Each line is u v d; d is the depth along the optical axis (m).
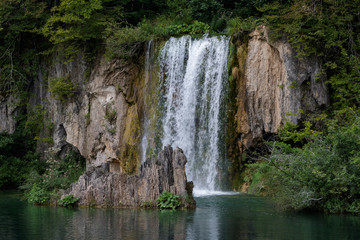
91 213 15.45
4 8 29.45
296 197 15.40
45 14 30.06
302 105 21.70
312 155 15.70
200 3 29.58
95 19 27.75
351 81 21.33
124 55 26.91
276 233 12.28
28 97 30.94
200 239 11.55
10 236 11.91
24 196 20.67
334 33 21.27
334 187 15.08
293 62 21.84
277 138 22.67
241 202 18.34
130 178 16.97
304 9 21.88
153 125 26.20
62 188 20.03
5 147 29.20
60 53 28.86
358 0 21.98
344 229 12.80
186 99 25.48
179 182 16.66
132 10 32.75
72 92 28.41
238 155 23.53
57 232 12.37
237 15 28.84
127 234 12.09
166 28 27.64
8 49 30.77
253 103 22.92
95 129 27.33
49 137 29.59
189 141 24.98
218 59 24.66
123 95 26.92
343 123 19.42
